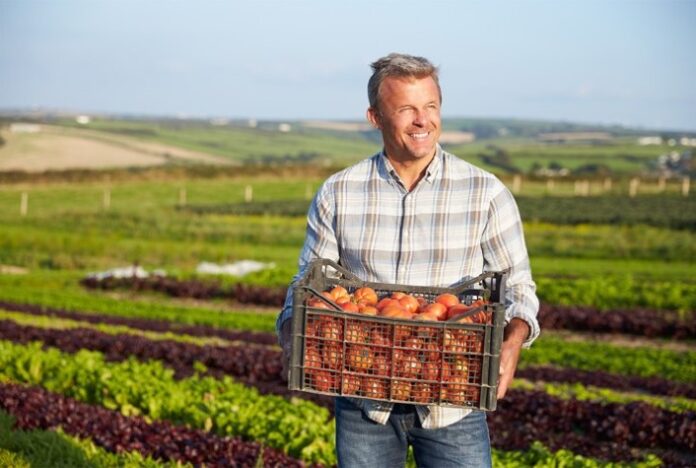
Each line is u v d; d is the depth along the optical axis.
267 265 32.84
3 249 39.09
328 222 4.55
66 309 24.55
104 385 11.14
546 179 77.62
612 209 51.66
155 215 50.12
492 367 3.79
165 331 20.19
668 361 16.89
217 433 9.59
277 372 14.34
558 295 24.36
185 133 189.62
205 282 28.19
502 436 10.35
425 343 3.83
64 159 114.44
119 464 7.92
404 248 4.42
